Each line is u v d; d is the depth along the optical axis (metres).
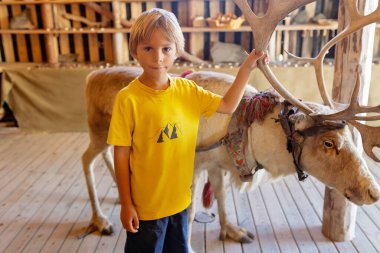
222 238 2.54
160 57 1.31
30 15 5.06
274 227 2.69
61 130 4.85
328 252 2.42
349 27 1.66
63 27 5.03
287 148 1.78
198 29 4.67
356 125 1.65
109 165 2.97
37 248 2.48
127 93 1.39
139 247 1.58
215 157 2.09
